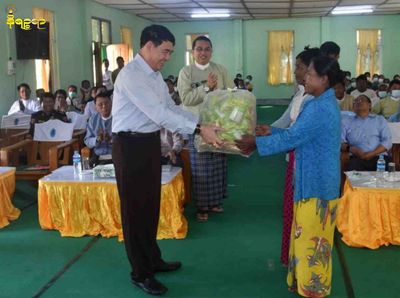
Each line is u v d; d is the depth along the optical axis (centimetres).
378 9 1507
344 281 309
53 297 294
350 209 366
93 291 301
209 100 287
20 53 796
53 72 959
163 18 1611
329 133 247
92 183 391
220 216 452
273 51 1761
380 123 465
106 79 1062
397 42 1706
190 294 295
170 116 268
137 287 305
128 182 280
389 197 358
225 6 1346
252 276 320
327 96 248
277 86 1786
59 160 537
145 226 292
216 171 435
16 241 390
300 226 261
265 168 695
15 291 303
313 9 1469
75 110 841
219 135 277
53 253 363
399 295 290
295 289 289
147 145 279
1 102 766
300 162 255
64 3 1002
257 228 417
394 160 523
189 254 358
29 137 580
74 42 1057
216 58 1777
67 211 397
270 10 1464
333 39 1728
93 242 382
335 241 377
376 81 1279
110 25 1295
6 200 439
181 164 474
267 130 283
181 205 419
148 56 274
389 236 362
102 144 473
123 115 275
